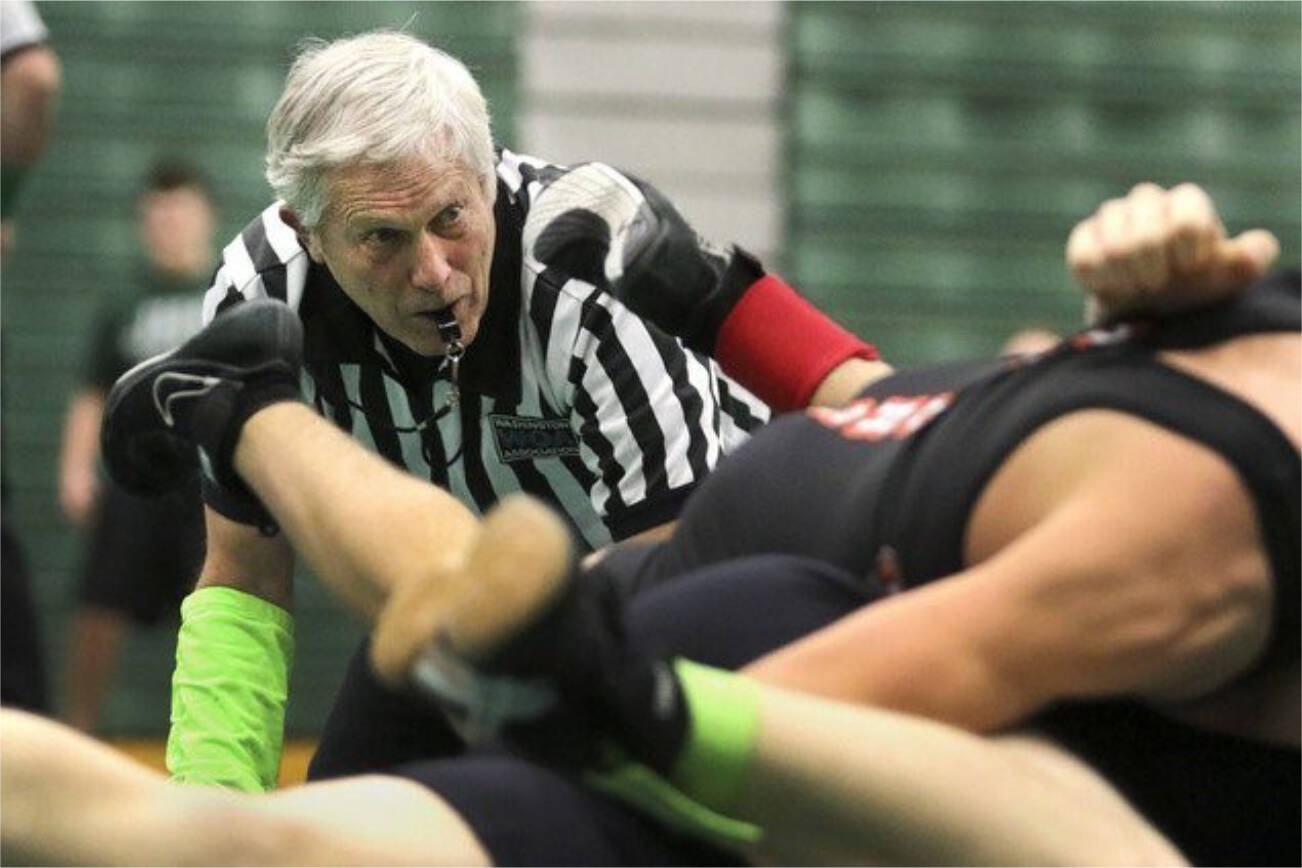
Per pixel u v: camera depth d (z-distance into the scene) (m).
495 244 8.30
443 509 5.84
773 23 20.53
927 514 5.67
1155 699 5.57
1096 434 5.46
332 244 8.15
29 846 5.05
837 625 5.45
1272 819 5.77
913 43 20.62
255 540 8.00
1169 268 5.64
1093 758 5.62
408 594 4.96
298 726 18.89
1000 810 5.19
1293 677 5.59
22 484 19.80
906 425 6.00
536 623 4.69
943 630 5.34
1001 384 5.79
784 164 20.48
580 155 20.22
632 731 4.93
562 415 8.44
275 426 6.19
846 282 20.55
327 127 8.04
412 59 8.17
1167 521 5.32
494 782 5.27
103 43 20.19
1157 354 5.68
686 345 7.09
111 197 20.12
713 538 6.24
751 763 5.07
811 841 5.18
